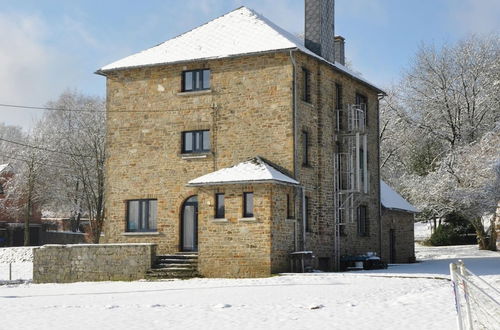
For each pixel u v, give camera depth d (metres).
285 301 17.14
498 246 44.09
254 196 25.47
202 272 26.05
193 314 15.18
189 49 29.45
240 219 25.55
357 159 29.69
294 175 26.84
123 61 30.36
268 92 27.61
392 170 54.00
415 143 51.66
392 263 36.19
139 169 29.64
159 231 28.98
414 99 50.06
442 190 43.22
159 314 15.27
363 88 33.78
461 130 47.69
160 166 29.30
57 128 56.44
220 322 14.03
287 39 27.88
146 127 29.70
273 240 25.28
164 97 29.48
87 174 53.72
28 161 55.47
